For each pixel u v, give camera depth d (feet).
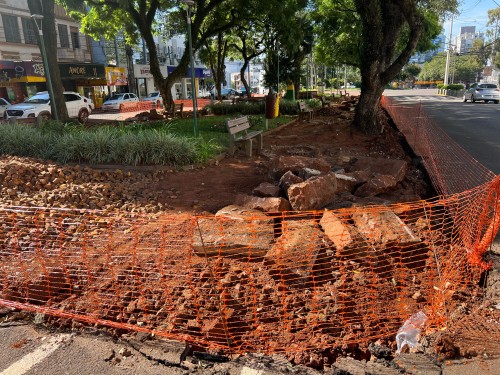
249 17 68.18
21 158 24.62
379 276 11.73
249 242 12.66
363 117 40.50
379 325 9.75
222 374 8.25
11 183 19.81
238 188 20.53
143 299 10.66
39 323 10.12
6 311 10.61
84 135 25.66
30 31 100.07
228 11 70.85
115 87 131.54
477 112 72.28
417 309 10.27
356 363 8.48
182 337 9.32
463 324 9.61
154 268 12.12
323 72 203.21
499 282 11.29
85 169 22.80
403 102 107.76
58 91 46.68
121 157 24.62
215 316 10.00
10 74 91.30
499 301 10.50
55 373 8.38
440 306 10.21
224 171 24.02
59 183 20.36
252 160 27.17
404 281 11.47
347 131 41.34
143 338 9.37
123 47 133.69
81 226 15.49
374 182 18.47
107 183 20.45
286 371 8.36
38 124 33.91
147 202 18.45
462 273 11.91
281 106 64.18
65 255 13.24
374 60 39.27
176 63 180.45
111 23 67.21
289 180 17.81
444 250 13.03
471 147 33.81
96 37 70.08
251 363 8.59
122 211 17.33
